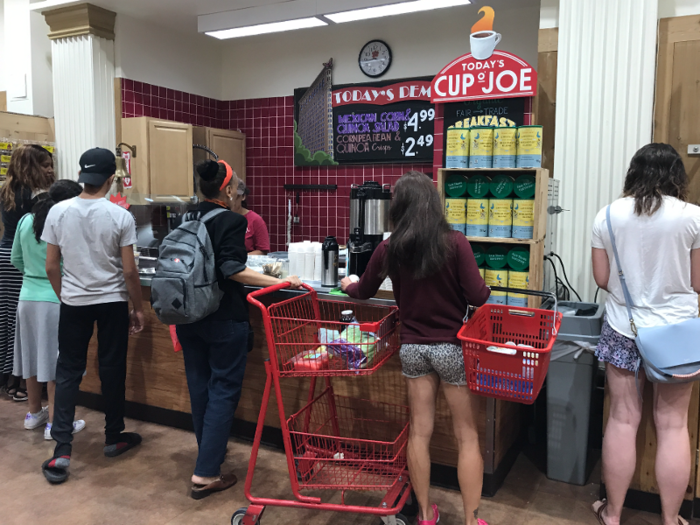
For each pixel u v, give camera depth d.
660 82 3.23
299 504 2.15
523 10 4.62
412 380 2.07
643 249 2.05
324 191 5.70
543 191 2.59
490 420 2.46
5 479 2.66
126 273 2.77
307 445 2.40
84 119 4.93
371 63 5.27
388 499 2.14
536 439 3.12
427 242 1.90
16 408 3.56
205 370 2.56
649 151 2.06
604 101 3.26
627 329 2.12
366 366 2.14
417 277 1.93
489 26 2.87
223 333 2.43
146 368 3.29
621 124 3.23
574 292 3.22
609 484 2.24
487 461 2.49
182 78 5.64
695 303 2.07
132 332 2.92
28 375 3.15
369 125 5.33
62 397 2.67
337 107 5.46
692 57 3.14
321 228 5.76
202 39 5.78
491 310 2.19
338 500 2.47
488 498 2.51
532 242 2.50
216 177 2.45
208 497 2.51
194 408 2.56
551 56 3.54
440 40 4.98
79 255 2.66
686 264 2.01
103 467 2.78
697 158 3.21
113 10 4.88
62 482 2.63
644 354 2.03
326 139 5.57
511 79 2.86
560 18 3.31
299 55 5.67
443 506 2.42
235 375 2.49
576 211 3.38
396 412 2.59
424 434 2.07
